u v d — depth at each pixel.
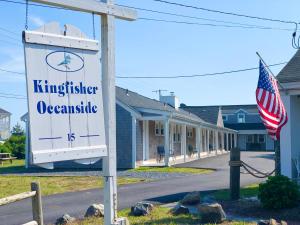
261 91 11.14
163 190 15.69
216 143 44.47
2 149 38.19
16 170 26.80
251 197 12.69
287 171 14.50
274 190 10.46
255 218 9.83
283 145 14.65
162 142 31.53
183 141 32.25
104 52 5.71
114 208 5.80
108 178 5.75
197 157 36.75
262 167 27.11
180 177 20.64
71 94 5.00
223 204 11.52
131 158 26.25
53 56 4.86
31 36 4.65
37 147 4.66
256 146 61.19
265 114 11.06
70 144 4.96
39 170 26.27
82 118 5.10
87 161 5.17
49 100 4.79
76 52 5.09
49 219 10.60
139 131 27.78
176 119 28.84
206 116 50.84
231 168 12.40
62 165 27.36
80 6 5.31
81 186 17.59
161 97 42.53
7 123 80.06
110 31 5.73
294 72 14.73
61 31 4.95
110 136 5.70
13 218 11.01
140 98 32.84
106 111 5.68
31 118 4.62
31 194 6.02
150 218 9.83
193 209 11.14
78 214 11.21
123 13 5.85
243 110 63.47
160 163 29.39
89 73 5.20
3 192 15.81
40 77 4.73
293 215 9.84
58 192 15.84
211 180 19.02
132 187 16.77
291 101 14.71
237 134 61.75
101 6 5.55
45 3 5.05
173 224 9.09
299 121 15.16
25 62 4.62
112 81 5.75
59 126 4.87
